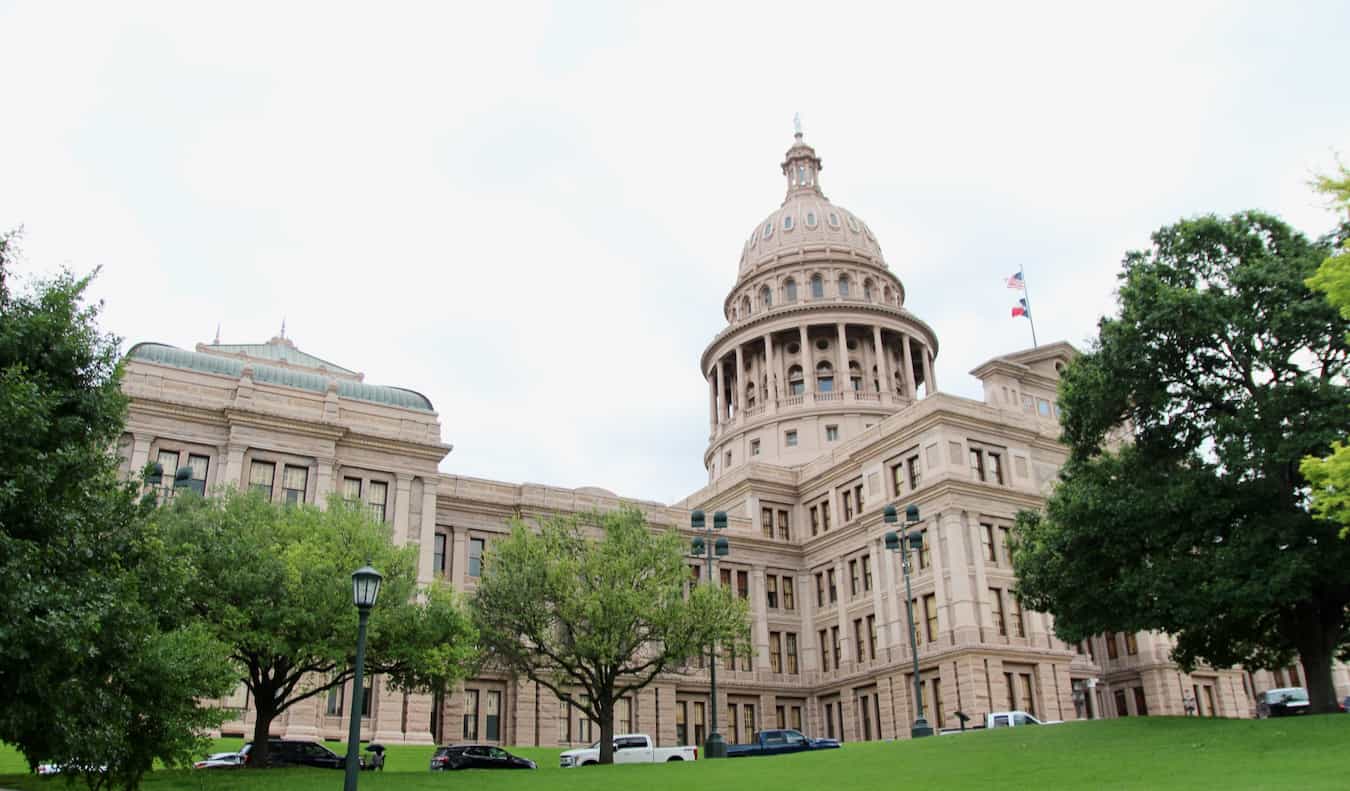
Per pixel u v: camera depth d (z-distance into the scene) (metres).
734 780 32.72
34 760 23.84
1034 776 29.59
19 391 22.39
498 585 47.78
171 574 28.58
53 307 25.39
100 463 25.77
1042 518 51.09
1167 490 39.97
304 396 63.94
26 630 20.89
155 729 26.06
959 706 65.94
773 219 119.69
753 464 87.75
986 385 79.06
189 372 61.44
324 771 37.16
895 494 76.81
